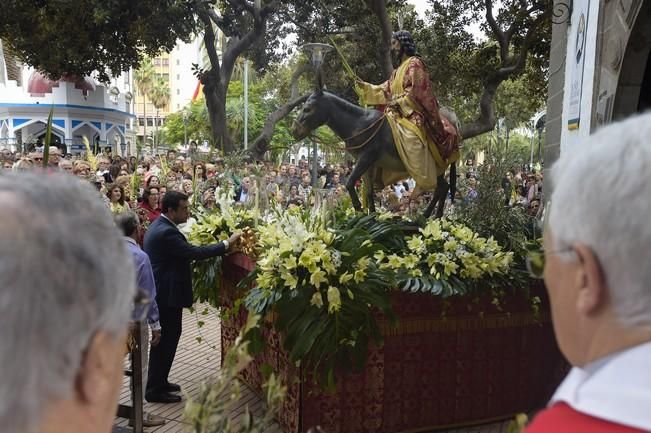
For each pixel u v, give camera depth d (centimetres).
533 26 1282
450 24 1420
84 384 69
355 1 1377
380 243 390
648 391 71
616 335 79
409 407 373
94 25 1115
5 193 69
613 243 77
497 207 425
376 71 1475
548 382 410
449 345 378
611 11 504
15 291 62
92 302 68
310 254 322
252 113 3197
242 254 423
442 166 462
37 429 64
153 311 379
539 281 390
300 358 329
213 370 504
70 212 70
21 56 1245
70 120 2647
